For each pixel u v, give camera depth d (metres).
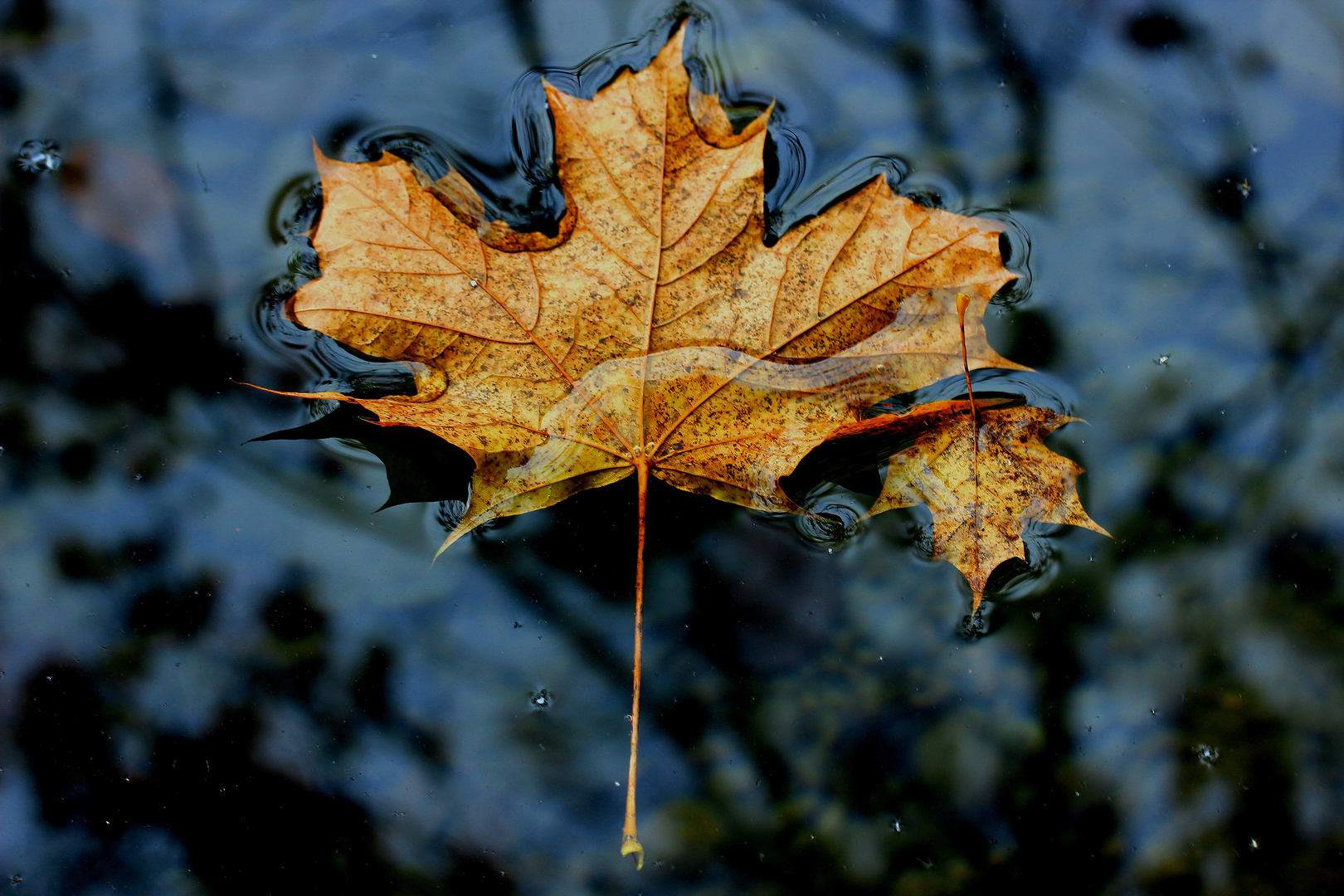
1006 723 0.86
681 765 0.85
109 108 0.89
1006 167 0.89
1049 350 0.88
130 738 0.86
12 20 0.89
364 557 0.86
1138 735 0.86
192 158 0.88
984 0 0.90
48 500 0.87
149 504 0.87
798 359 0.86
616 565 0.86
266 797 0.85
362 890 0.85
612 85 0.86
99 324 0.87
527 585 0.86
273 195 0.88
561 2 0.89
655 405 0.86
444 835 0.85
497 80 0.89
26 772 0.85
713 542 0.86
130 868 0.85
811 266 0.86
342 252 0.85
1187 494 0.87
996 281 0.86
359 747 0.86
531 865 0.85
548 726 0.86
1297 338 0.88
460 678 0.86
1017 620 0.86
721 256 0.86
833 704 0.86
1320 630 0.86
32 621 0.86
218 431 0.87
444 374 0.85
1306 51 0.90
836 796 0.85
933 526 0.86
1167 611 0.86
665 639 0.86
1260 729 0.86
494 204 0.88
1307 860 0.85
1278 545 0.87
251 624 0.86
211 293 0.87
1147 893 0.85
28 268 0.88
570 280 0.85
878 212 0.86
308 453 0.87
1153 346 0.88
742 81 0.89
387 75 0.89
